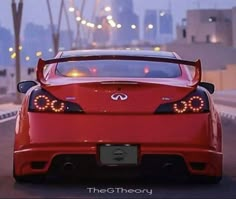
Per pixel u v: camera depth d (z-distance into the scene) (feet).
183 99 34.53
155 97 34.40
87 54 39.83
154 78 36.86
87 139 33.81
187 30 508.94
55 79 37.01
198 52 418.92
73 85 34.65
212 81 359.66
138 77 37.17
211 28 490.49
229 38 488.85
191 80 36.88
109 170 34.63
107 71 37.99
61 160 34.27
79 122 34.06
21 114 35.63
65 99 34.50
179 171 34.86
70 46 358.43
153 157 34.01
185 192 35.45
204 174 35.24
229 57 419.13
